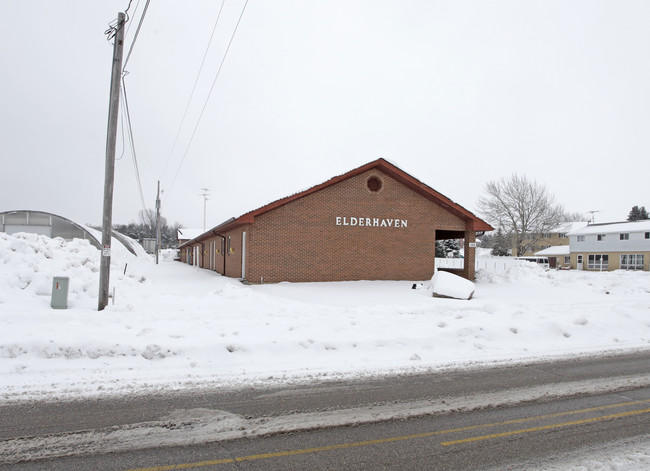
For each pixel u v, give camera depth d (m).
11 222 29.59
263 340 7.70
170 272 26.56
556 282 21.89
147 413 4.95
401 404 5.40
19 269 12.12
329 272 18.69
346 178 18.91
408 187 20.20
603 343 9.07
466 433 4.57
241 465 3.82
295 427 4.66
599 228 57.00
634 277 25.80
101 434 4.40
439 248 61.00
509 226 55.38
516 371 6.98
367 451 4.12
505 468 3.82
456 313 11.20
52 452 4.00
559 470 3.79
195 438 4.36
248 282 17.50
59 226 30.30
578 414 5.16
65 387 5.66
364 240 19.31
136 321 9.07
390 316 10.74
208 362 6.83
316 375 6.48
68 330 7.70
